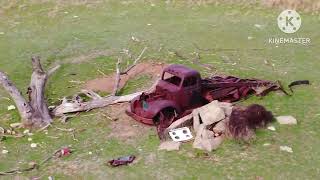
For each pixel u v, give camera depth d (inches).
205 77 639.1
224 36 815.1
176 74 512.7
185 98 512.7
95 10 955.3
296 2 933.8
